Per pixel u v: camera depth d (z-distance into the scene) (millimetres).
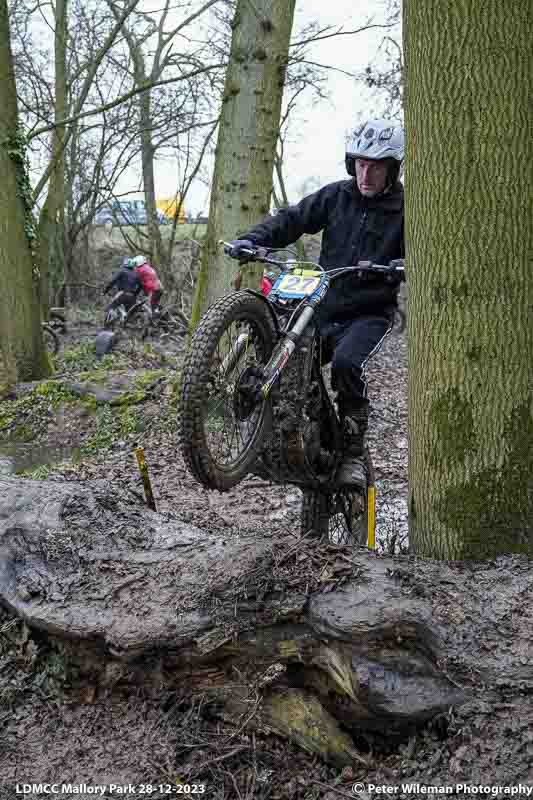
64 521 3611
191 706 3002
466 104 3027
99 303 24031
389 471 6512
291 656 2867
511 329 3139
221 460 3160
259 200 8289
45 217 17781
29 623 3270
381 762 2701
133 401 8117
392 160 3779
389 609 2697
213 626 2918
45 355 10562
